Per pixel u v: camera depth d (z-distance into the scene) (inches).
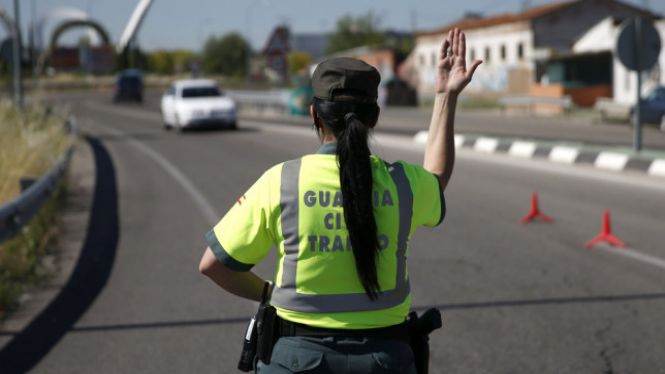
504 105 3243.1
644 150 1339.8
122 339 478.0
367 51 5989.2
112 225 867.4
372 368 185.2
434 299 551.8
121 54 7347.4
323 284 186.4
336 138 193.8
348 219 183.5
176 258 698.8
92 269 662.5
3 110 1330.0
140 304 553.6
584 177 1170.0
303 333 186.5
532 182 1134.4
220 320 513.3
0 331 498.3
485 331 477.4
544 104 3063.5
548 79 3796.8
